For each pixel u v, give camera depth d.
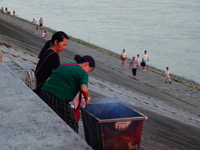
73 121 6.61
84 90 6.27
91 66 6.80
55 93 6.45
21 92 6.35
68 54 54.47
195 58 78.62
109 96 18.97
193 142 15.09
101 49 71.81
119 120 6.18
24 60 22.91
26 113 5.09
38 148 3.96
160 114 20.34
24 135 4.29
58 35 7.29
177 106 33.28
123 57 49.12
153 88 41.06
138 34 110.19
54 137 4.23
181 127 18.31
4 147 3.97
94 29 117.06
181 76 60.84
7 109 5.29
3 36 53.84
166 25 131.62
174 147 12.02
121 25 128.00
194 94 40.69
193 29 123.94
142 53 83.25
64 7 186.50
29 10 170.62
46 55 7.29
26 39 62.38
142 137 11.84
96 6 194.88
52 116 4.99
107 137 6.22
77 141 4.14
